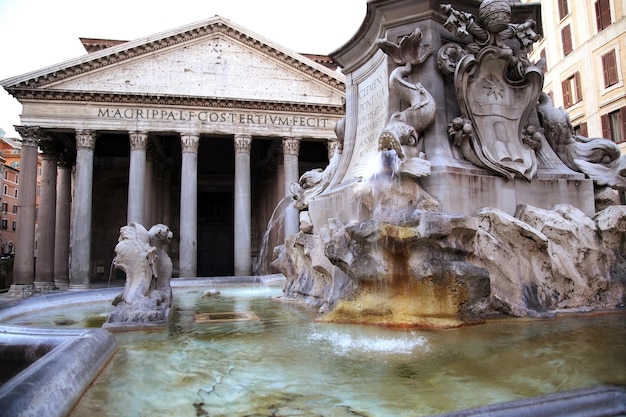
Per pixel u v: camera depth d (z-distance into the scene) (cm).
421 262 485
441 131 616
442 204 557
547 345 389
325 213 734
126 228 613
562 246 561
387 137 558
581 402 235
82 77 3262
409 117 599
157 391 304
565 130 684
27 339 382
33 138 3148
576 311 537
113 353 398
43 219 3450
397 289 502
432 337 430
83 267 3077
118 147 4275
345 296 539
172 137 4334
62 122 3173
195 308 722
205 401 286
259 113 3456
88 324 595
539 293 534
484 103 620
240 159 3372
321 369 348
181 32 3391
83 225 3111
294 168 3456
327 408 271
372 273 503
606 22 2689
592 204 631
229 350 414
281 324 544
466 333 441
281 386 312
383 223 500
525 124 667
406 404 274
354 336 452
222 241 4772
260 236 4528
